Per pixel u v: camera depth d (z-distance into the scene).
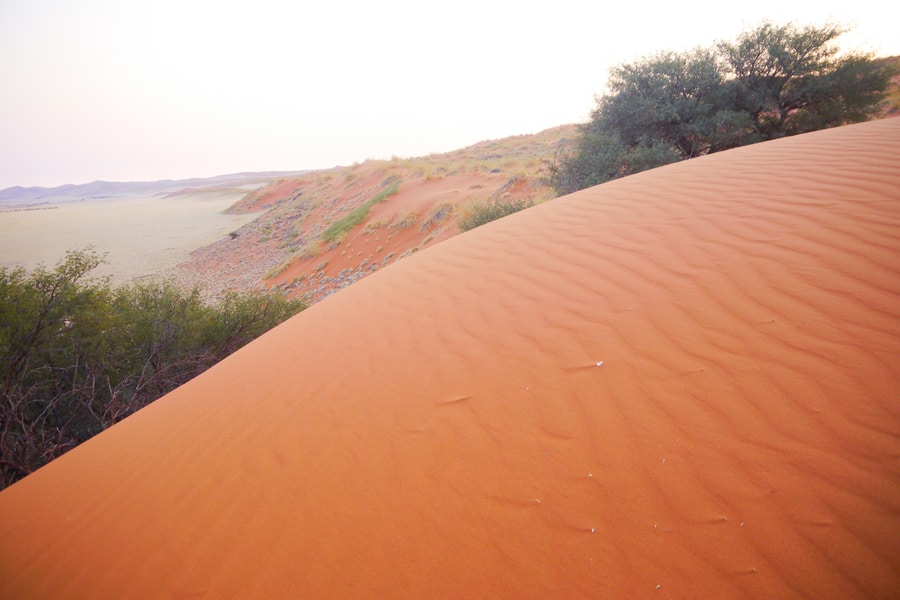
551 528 1.95
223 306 12.16
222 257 34.22
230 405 3.84
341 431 2.93
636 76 17.02
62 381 8.33
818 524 1.71
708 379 2.48
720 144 16.20
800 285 3.04
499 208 15.63
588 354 2.93
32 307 7.69
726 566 1.67
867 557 1.59
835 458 1.92
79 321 8.04
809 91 16.27
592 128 17.70
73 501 3.25
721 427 2.19
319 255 25.56
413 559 1.97
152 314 10.16
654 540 1.81
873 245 3.22
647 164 14.59
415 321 4.09
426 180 30.20
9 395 7.21
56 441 7.88
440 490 2.27
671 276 3.54
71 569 2.57
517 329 3.45
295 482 2.61
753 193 4.62
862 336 2.50
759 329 2.75
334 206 38.97
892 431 1.96
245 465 2.92
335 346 4.19
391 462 2.54
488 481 2.24
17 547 2.93
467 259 5.15
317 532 2.23
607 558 1.79
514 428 2.52
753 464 1.98
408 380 3.24
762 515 1.79
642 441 2.23
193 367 10.19
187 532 2.52
